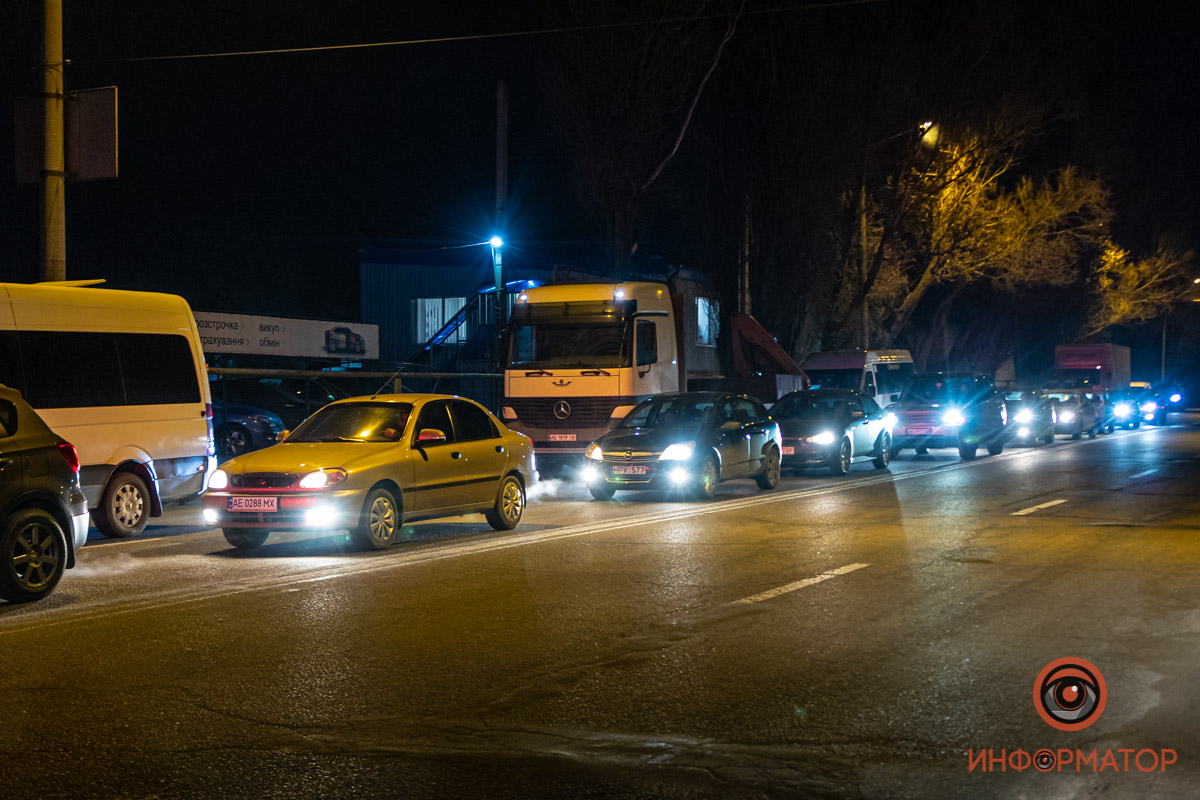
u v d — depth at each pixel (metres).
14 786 4.75
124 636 7.54
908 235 39.22
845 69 35.28
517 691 6.14
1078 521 13.59
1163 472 21.38
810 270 35.09
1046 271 41.53
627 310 19.80
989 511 14.76
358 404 12.64
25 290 12.11
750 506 15.61
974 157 37.44
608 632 7.56
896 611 8.20
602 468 16.47
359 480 11.19
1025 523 13.41
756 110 34.28
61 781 4.81
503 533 12.86
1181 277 54.44
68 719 5.69
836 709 5.76
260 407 24.27
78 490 9.34
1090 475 20.75
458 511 12.51
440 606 8.46
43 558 8.84
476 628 7.70
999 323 50.56
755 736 5.34
